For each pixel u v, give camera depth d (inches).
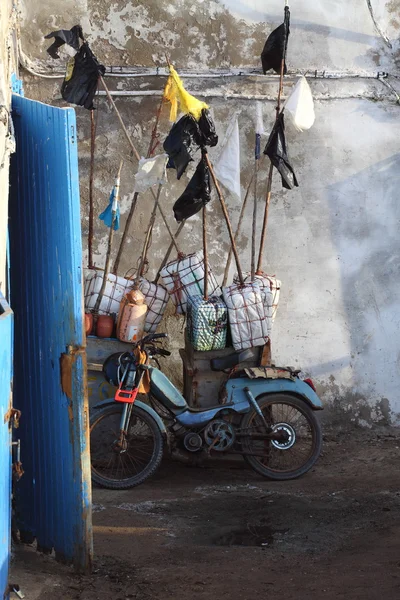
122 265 326.0
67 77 299.0
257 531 227.3
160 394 277.7
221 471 296.2
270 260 331.9
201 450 283.0
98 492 266.4
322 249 334.3
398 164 336.8
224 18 324.5
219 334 288.2
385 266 337.7
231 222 329.4
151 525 231.3
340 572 185.3
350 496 257.6
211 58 326.0
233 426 283.9
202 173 285.7
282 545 214.4
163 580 181.8
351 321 336.5
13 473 184.1
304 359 335.3
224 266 330.3
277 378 287.4
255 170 315.6
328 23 330.6
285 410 330.6
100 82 321.4
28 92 319.6
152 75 322.7
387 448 321.1
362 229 336.2
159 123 324.2
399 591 164.6
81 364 172.6
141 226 326.0
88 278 299.6
